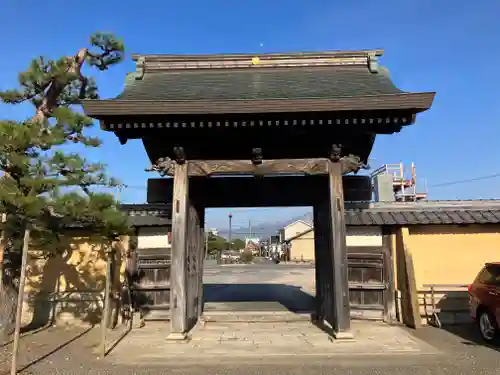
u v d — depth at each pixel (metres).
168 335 8.37
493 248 10.66
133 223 10.72
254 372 6.33
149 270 10.95
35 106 10.39
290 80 9.48
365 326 9.70
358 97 7.52
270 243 90.06
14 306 8.86
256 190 10.50
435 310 10.10
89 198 7.93
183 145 8.66
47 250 9.37
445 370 6.35
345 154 8.72
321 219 9.90
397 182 23.88
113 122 7.91
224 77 9.81
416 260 10.64
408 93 7.43
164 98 8.31
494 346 7.91
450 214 10.77
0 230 8.11
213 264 54.28
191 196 9.55
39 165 7.57
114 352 7.59
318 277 10.31
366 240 10.74
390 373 6.23
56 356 7.38
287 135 8.57
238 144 8.82
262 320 10.35
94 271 10.85
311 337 8.52
